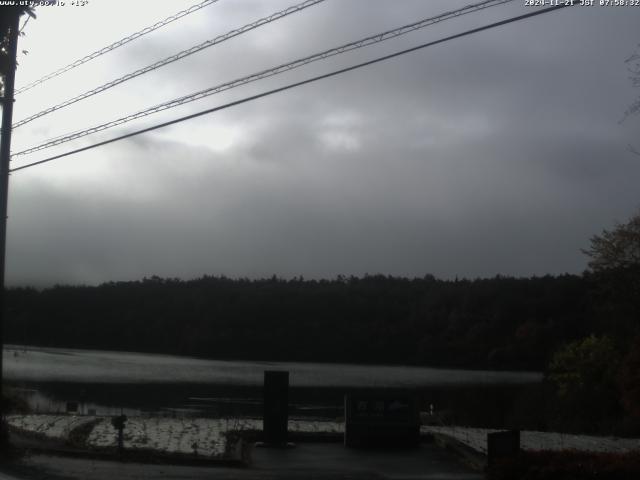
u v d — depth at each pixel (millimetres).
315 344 115375
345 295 122625
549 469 13453
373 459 18172
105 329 134125
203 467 16219
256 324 121688
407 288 124500
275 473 15820
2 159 17531
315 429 24547
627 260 47719
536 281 103500
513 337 96250
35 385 68875
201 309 128875
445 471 16594
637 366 30109
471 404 57594
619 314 47625
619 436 30594
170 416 34000
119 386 70438
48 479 14031
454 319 107125
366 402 20219
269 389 20078
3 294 17625
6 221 17688
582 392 44781
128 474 14875
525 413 47031
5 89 17422
